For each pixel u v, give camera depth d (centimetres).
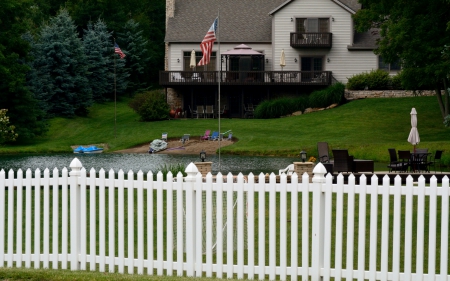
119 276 902
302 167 1898
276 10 4969
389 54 3569
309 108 4541
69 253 1070
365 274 896
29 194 984
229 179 923
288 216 1423
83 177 972
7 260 988
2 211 985
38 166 3009
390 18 3619
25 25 4406
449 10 3372
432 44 3400
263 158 3225
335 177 2047
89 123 4875
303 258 908
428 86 3691
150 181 946
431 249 875
